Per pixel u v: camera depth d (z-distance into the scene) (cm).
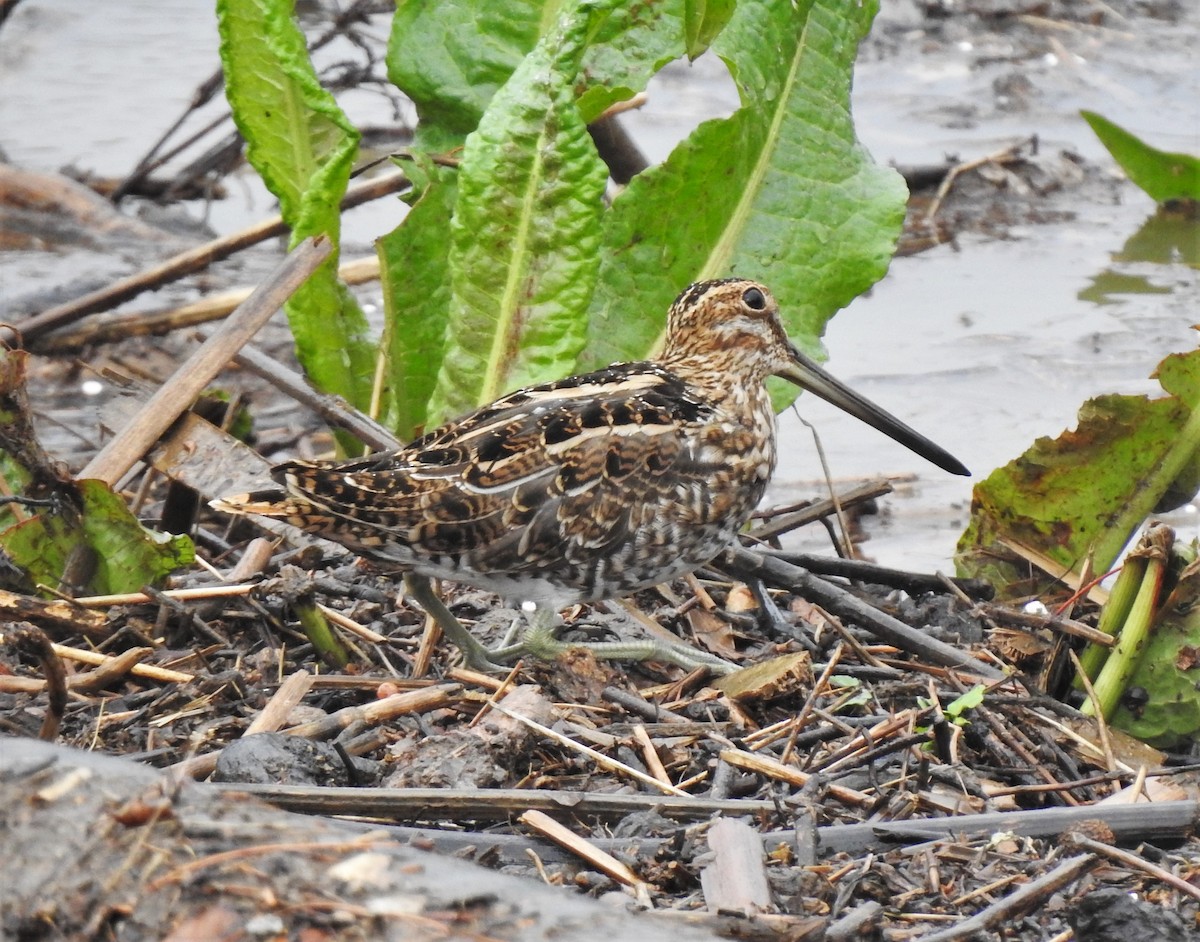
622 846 751
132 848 543
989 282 1680
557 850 750
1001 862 761
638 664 1004
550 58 1069
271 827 552
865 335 1579
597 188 1077
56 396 1483
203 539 1158
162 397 1065
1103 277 1680
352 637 995
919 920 718
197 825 552
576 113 1070
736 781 841
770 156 1207
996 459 1349
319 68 2064
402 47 1210
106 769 581
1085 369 1480
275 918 518
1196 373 1077
